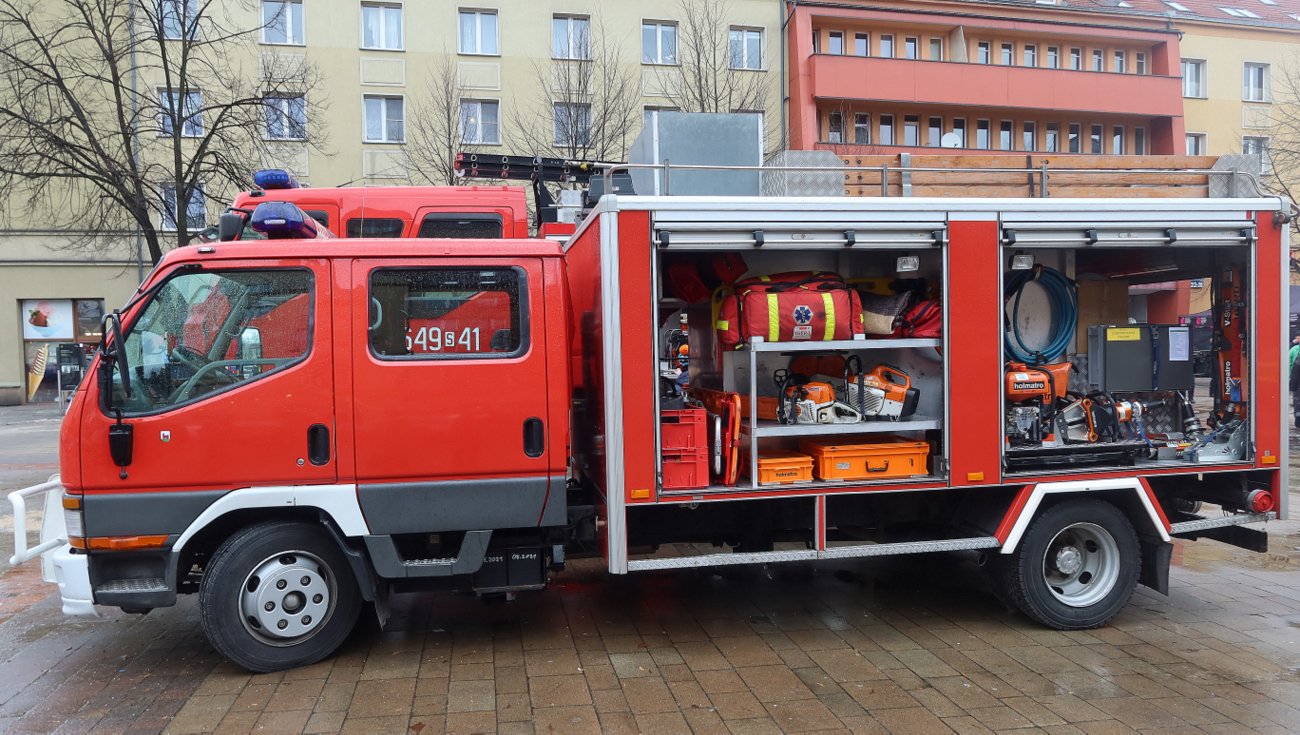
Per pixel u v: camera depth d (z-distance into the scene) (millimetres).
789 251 5027
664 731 3639
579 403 5180
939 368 4863
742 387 5066
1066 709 3850
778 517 4957
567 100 18453
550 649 4660
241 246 4191
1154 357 5430
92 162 13273
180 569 4359
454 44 23938
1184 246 4992
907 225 4672
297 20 23172
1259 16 32812
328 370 4195
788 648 4676
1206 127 31328
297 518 4352
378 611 4391
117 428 4020
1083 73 27266
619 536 4422
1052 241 4855
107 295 24750
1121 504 5105
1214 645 4715
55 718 3789
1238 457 5152
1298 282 20531
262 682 4188
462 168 8539
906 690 4078
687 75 20797
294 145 20203
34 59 15047
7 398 24672
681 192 5516
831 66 25328
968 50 28516
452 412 4297
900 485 4750
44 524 4469
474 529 4363
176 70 16781
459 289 4340
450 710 3848
